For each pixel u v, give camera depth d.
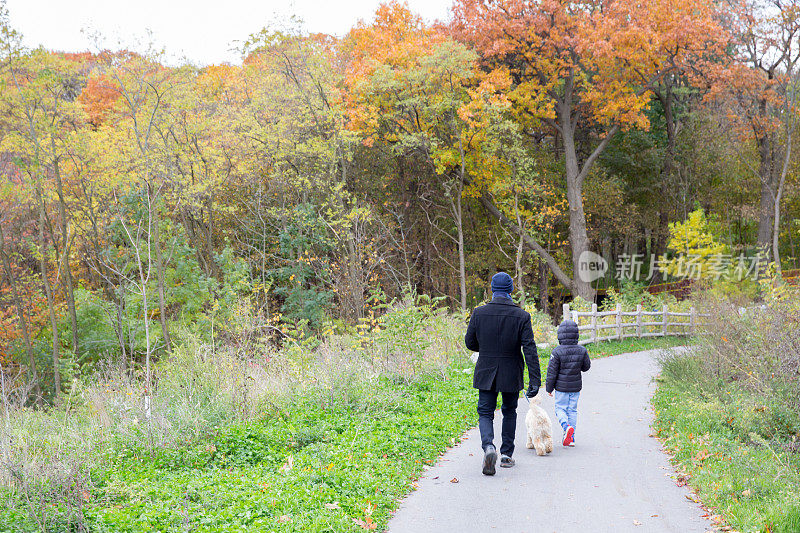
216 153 27.73
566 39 30.80
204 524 5.35
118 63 20.80
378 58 31.97
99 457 7.52
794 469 6.52
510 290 7.03
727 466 6.71
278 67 30.30
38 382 24.44
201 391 10.56
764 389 8.55
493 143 32.34
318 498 5.88
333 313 29.31
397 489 6.28
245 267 24.95
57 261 27.95
